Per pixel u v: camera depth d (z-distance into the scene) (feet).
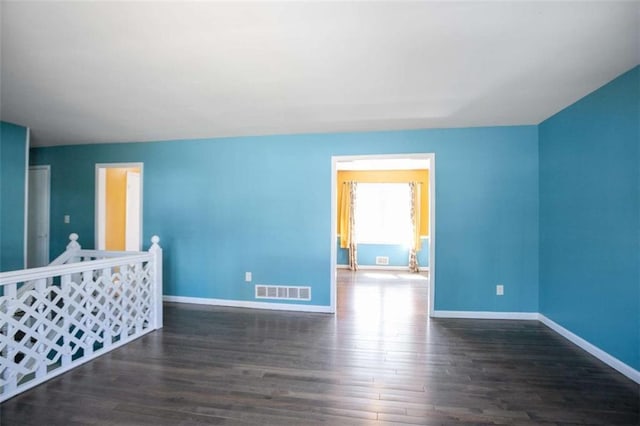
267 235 13.19
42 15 5.17
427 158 12.11
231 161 13.48
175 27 5.54
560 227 10.03
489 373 7.58
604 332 8.11
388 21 5.36
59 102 9.37
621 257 7.53
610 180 7.85
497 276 11.71
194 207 13.78
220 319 11.62
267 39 5.93
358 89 8.29
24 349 6.84
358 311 12.72
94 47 6.23
